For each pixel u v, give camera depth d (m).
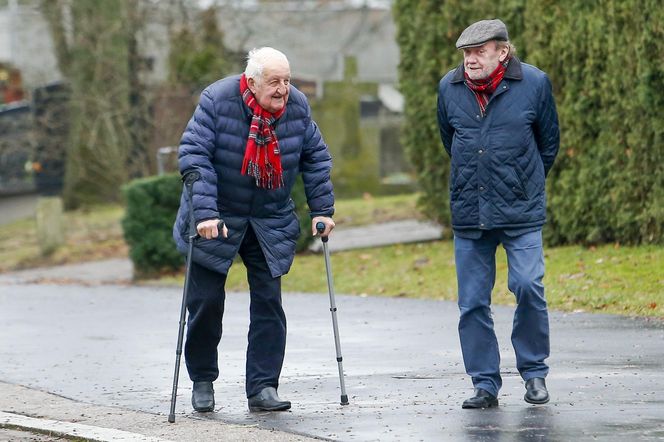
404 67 44.84
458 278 18.97
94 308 37.06
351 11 82.81
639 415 17.62
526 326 18.64
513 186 18.39
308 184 19.77
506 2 39.97
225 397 21.03
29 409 20.91
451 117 18.73
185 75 68.25
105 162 72.25
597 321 26.98
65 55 75.62
